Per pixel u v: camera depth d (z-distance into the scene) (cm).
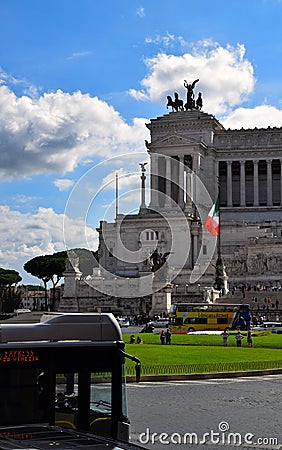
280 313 10962
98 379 1653
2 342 1578
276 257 13588
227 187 17275
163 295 11006
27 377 1565
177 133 16850
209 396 3562
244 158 17375
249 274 13562
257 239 14362
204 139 17275
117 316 11312
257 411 3081
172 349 6134
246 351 6031
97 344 1655
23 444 1296
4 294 17850
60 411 1602
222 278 12238
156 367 4616
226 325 9512
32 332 1617
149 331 9200
